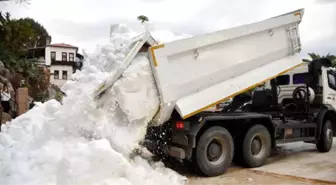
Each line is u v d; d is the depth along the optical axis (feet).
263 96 25.75
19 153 14.79
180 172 18.51
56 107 17.78
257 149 20.29
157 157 19.13
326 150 26.05
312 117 25.14
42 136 15.14
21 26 57.41
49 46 123.34
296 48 22.63
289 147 28.81
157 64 15.57
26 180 12.88
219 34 17.90
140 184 13.65
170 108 16.28
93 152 12.83
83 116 15.03
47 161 13.57
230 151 18.34
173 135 17.79
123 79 14.97
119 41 16.93
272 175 18.03
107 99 15.28
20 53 62.49
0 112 30.76
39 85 64.69
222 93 18.17
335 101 27.61
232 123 19.07
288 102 27.43
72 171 12.39
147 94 15.53
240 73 19.39
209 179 17.17
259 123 20.49
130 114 14.88
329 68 27.35
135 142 15.14
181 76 16.52
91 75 16.06
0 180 13.17
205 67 17.54
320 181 16.61
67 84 16.57
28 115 22.59
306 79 26.05
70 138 14.83
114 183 12.45
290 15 22.15
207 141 17.40
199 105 17.07
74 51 127.65
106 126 14.76
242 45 19.39
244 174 18.26
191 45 16.72
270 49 20.99
